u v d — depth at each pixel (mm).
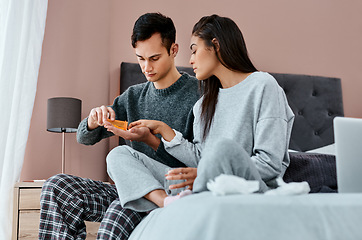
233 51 1359
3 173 2154
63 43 2777
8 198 2139
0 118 2168
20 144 2297
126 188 1159
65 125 2426
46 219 1349
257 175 895
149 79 1751
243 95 1332
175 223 619
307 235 533
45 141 2658
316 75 3301
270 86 1262
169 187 1072
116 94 2842
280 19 3320
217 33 1356
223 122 1375
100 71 2824
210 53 1374
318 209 561
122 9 2959
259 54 3229
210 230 534
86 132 1657
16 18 2295
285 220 542
